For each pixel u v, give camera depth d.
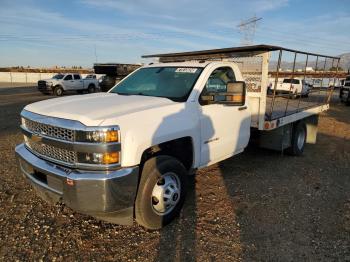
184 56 6.23
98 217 3.49
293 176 5.72
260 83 5.29
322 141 9.23
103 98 4.01
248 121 5.25
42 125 3.34
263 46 4.89
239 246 3.38
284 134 6.55
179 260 3.11
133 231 3.62
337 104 23.58
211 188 4.98
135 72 5.14
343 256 3.24
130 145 3.12
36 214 3.94
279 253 3.27
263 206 4.38
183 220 3.91
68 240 3.40
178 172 3.72
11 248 3.21
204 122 4.14
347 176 5.84
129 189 3.14
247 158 6.81
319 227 3.83
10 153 6.64
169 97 4.12
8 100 20.03
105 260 3.09
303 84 7.05
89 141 2.98
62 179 3.07
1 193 4.52
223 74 4.68
